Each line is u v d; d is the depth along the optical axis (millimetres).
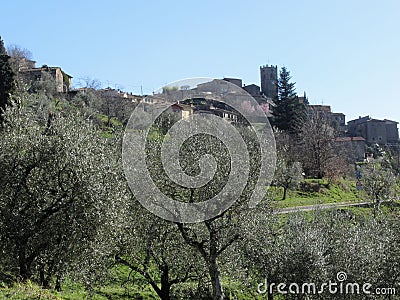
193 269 18656
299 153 60125
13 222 15125
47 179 15859
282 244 18719
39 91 61656
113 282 19016
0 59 45531
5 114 17141
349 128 116312
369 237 19219
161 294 18344
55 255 15430
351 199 50156
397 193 40406
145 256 18438
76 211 15031
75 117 17750
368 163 51594
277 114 67625
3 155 15664
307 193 50500
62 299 13680
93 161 15711
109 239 16172
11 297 12188
